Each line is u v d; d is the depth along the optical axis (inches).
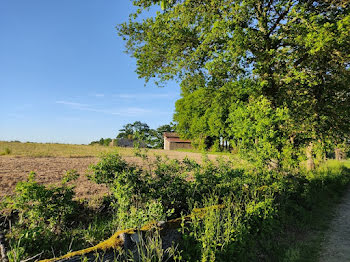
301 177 382.3
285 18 389.7
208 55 420.8
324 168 593.6
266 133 284.5
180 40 429.1
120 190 199.2
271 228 221.5
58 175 433.1
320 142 402.3
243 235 174.9
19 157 780.6
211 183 256.8
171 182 236.4
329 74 408.2
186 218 165.0
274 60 358.3
